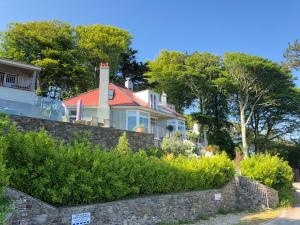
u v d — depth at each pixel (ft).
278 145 207.10
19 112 69.56
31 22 164.45
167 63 204.03
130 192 48.19
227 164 74.74
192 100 206.08
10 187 33.96
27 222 34.58
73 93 170.91
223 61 179.73
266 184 82.28
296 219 59.67
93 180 42.24
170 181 55.77
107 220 42.63
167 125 142.41
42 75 157.58
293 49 165.17
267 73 164.04
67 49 166.81
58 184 38.93
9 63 96.78
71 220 38.52
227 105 193.57
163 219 51.78
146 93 134.72
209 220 57.77
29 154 36.96
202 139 168.45
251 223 55.01
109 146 74.74
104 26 206.28
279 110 189.98
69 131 68.08
